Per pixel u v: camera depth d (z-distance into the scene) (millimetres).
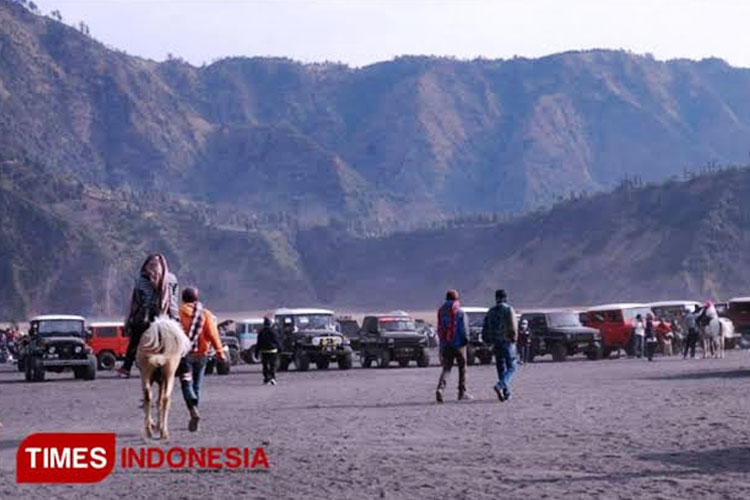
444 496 11977
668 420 19562
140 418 22391
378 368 47625
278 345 35719
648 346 47625
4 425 21141
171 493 12617
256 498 12117
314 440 17359
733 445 15930
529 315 52781
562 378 34656
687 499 11617
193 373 18938
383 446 16453
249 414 22422
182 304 18719
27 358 42219
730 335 56281
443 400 25594
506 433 17953
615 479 12977
